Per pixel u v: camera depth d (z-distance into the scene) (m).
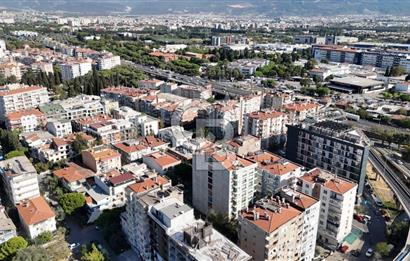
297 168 188.00
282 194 152.88
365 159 193.50
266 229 129.50
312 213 146.75
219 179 170.38
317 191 165.50
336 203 159.75
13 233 160.25
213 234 128.12
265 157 199.88
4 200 192.38
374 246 165.00
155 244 142.00
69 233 171.12
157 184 164.25
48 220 164.88
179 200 149.75
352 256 160.50
